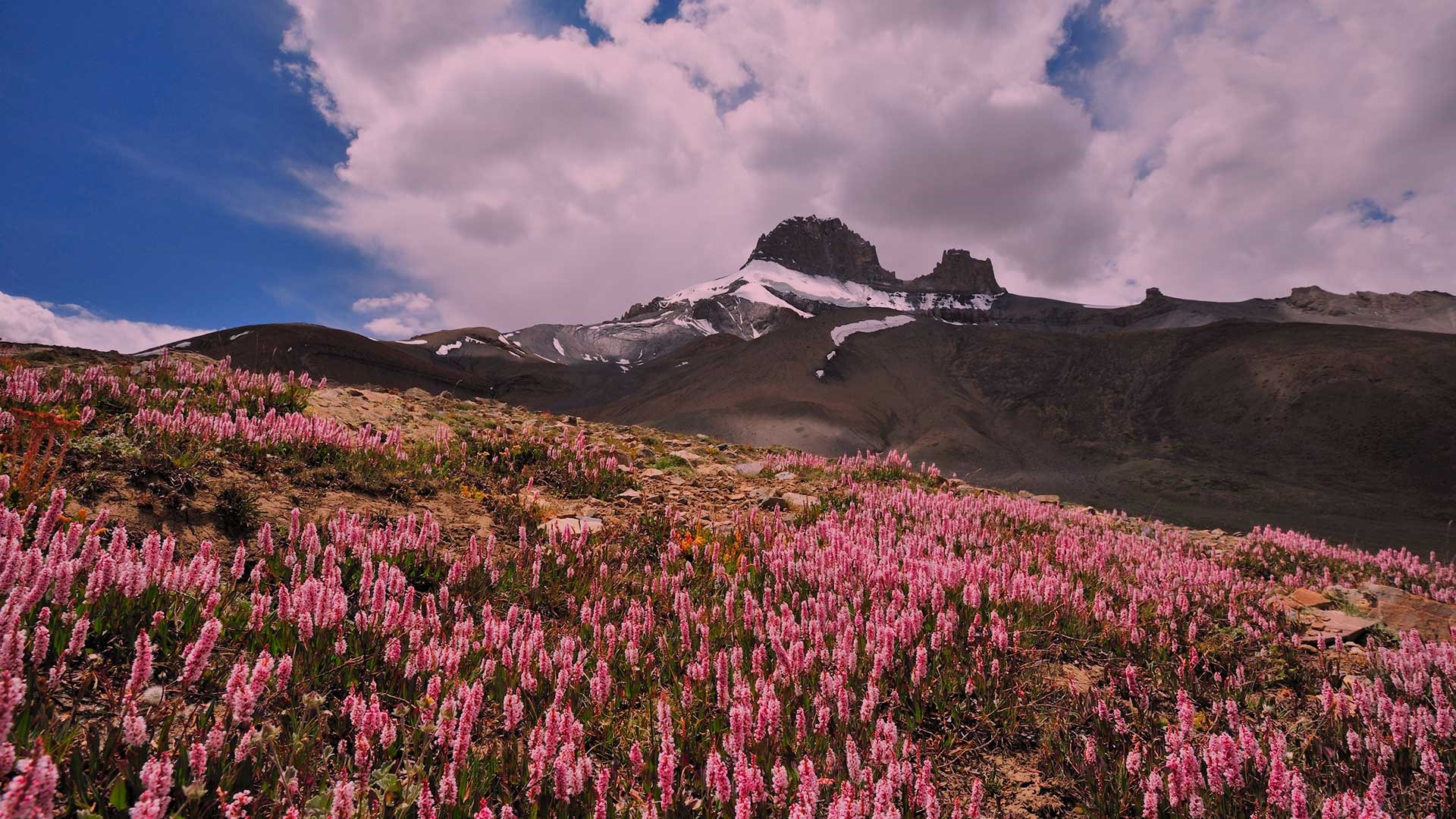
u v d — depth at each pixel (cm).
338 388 1300
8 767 238
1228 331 18612
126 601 405
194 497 610
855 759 376
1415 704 547
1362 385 13612
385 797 319
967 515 1118
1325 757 476
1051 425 16288
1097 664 609
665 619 619
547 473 1049
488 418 1470
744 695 438
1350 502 9612
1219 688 581
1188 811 393
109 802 288
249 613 454
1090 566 900
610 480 1091
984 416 17262
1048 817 404
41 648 324
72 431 597
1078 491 10612
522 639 471
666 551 794
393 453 911
